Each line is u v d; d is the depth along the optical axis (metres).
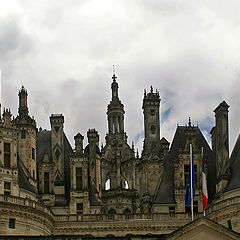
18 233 102.06
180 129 121.12
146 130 120.38
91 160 117.94
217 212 105.88
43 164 114.44
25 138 113.00
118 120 136.00
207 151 117.62
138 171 122.38
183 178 113.50
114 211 122.00
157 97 121.88
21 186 106.69
